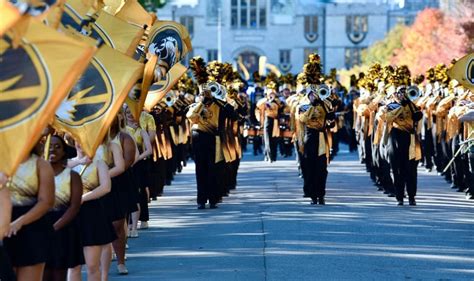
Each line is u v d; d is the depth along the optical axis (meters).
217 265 18.58
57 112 14.00
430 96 38.72
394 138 27.50
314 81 27.70
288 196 30.61
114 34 17.83
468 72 25.23
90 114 14.06
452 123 30.91
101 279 16.05
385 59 116.69
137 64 14.27
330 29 143.75
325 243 21.00
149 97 22.36
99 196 14.92
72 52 10.70
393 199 29.58
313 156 27.83
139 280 17.25
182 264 18.75
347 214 25.80
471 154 27.83
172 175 36.50
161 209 27.50
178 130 36.66
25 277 12.38
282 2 143.88
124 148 17.27
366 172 39.81
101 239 14.95
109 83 14.12
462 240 21.47
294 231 22.70
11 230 12.00
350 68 136.88
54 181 12.51
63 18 16.19
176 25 22.09
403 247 20.53
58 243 13.59
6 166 10.79
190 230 23.14
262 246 20.67
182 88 37.34
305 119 27.70
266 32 144.38
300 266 18.41
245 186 34.44
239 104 32.66
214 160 27.33
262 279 17.22
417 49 98.69
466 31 69.88
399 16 142.62
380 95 33.25
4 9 10.09
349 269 18.11
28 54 10.70
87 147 14.05
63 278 13.80
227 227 23.55
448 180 35.16
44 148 13.63
